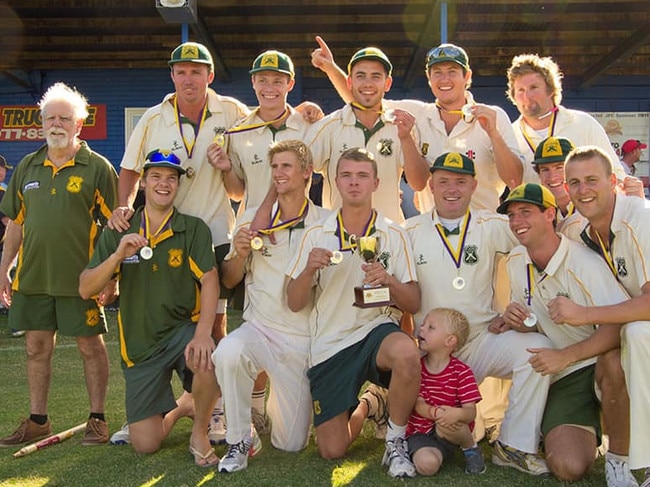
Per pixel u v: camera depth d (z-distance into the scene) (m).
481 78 15.09
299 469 3.72
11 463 3.90
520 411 3.67
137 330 4.13
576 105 15.23
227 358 3.75
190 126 4.63
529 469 3.61
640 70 15.07
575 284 3.68
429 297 4.07
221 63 13.42
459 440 3.64
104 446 4.23
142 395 4.07
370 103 4.58
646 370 3.26
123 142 14.89
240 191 4.75
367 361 3.83
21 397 5.45
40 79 14.73
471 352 4.02
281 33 12.99
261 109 4.66
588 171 3.49
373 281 3.79
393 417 3.73
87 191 4.46
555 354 3.49
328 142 4.68
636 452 3.27
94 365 4.40
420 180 4.47
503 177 4.42
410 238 4.16
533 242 3.72
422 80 15.04
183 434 4.47
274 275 4.13
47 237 4.35
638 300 3.36
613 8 11.79
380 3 11.54
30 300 4.44
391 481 3.51
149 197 4.13
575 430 3.58
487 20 12.11
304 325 4.12
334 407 3.86
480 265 4.05
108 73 14.83
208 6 11.45
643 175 15.09
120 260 3.94
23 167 4.59
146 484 3.52
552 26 12.55
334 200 4.70
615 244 3.58
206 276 4.09
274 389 4.09
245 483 3.50
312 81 14.78
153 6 11.77
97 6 11.74
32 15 12.18
